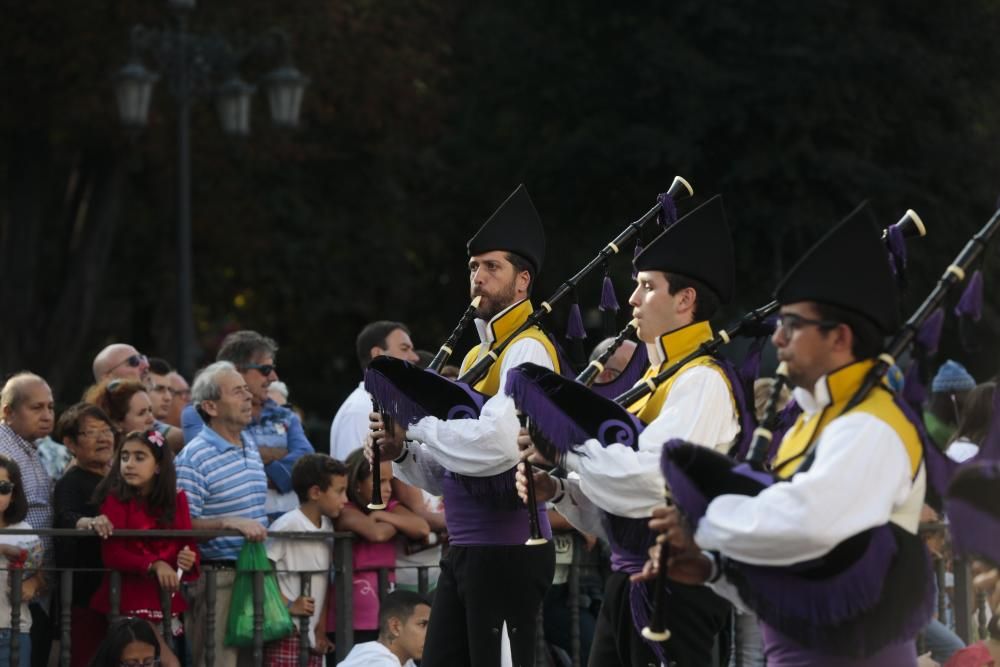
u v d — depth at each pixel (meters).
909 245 37.00
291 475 13.48
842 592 6.98
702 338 9.38
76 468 13.02
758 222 37.22
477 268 10.83
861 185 37.00
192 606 12.95
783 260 38.38
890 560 7.05
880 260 7.29
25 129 37.72
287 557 13.05
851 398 7.17
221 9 37.50
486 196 43.47
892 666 7.22
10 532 11.79
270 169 42.50
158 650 11.84
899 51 37.38
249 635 12.77
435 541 13.67
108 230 39.31
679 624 9.25
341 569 13.19
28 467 12.85
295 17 38.62
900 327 7.40
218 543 13.12
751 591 7.22
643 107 39.59
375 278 44.16
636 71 39.09
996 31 39.81
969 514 7.16
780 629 7.17
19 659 11.97
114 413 13.98
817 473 6.84
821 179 37.19
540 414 9.00
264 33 36.69
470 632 10.54
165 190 41.00
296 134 41.62
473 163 43.38
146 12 36.19
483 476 10.15
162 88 36.66
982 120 40.12
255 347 14.94
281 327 45.91
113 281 43.59
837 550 7.00
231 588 12.89
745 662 12.29
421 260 46.62
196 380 13.80
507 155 42.31
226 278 43.72
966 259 7.52
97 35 35.94
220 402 13.58
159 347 40.84
